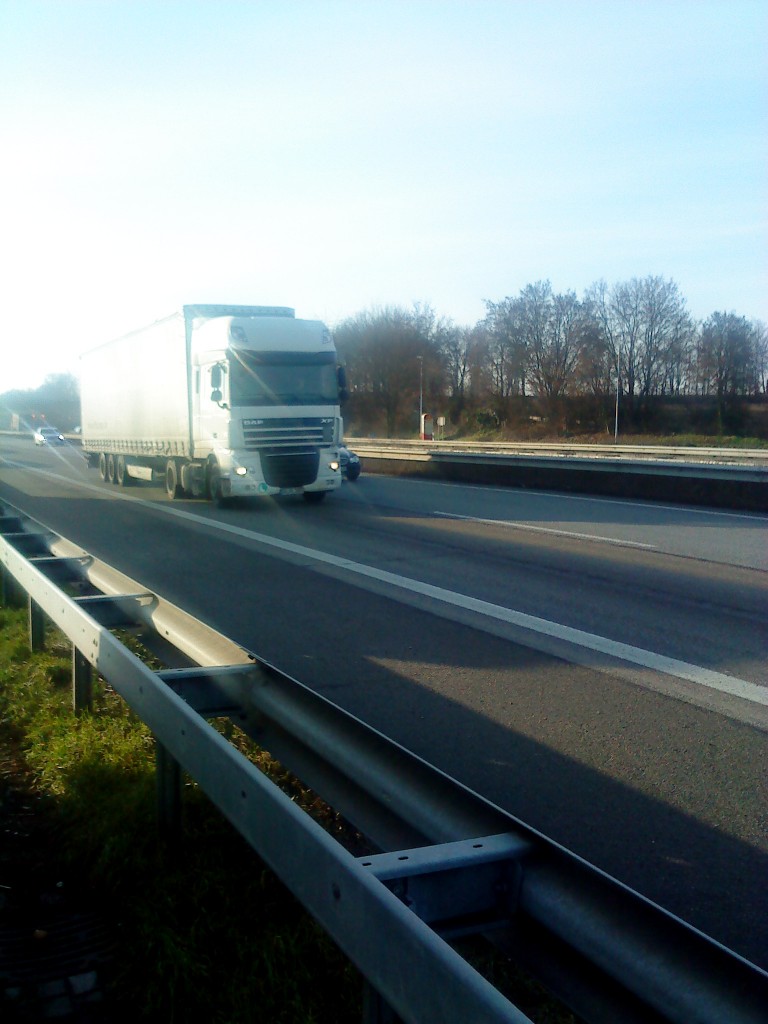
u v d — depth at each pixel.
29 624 7.85
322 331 18.42
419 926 2.19
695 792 4.75
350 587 10.18
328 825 4.45
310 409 18.16
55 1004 3.20
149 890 3.82
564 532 14.23
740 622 8.38
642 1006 2.30
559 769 5.05
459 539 13.69
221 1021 3.06
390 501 19.53
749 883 3.86
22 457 46.31
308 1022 3.04
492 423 68.38
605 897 2.47
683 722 5.80
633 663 7.09
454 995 2.01
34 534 9.92
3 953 3.50
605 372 63.94
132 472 25.00
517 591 9.81
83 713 6.02
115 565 11.77
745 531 14.24
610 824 4.39
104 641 5.10
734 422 58.31
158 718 4.15
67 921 3.77
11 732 6.07
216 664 5.09
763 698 6.24
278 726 4.31
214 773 3.46
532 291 66.94
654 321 62.62
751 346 58.66
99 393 27.59
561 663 7.11
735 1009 2.08
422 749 5.34
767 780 4.91
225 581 10.62
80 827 4.43
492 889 2.77
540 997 3.22
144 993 3.22
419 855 2.71
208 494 19.78
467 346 71.75
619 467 20.45
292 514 17.41
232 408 17.58
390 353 72.06
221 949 3.45
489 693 6.39
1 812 4.78
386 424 73.06
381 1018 2.55
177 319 19.69
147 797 4.55
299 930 3.51
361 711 6.00
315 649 7.57
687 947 2.22
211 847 4.16
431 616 8.73
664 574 10.70
